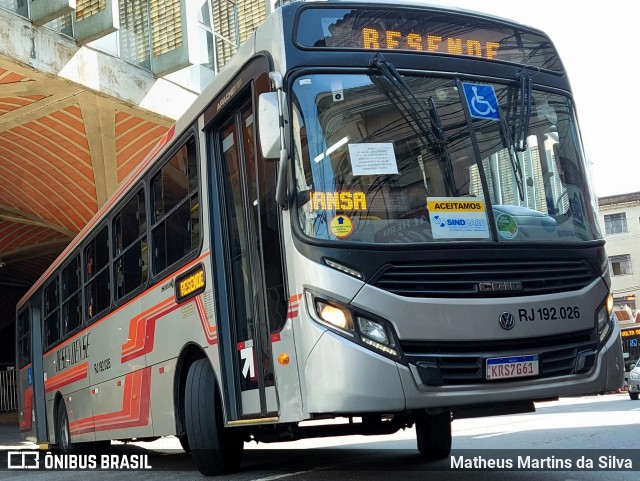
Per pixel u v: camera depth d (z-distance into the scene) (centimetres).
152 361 832
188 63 1747
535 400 574
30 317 1508
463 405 552
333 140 569
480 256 559
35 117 1792
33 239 2853
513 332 545
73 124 1853
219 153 701
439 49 616
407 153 577
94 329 1058
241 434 730
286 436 664
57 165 2070
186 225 750
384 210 557
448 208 569
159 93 1820
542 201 605
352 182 561
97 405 1038
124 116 1828
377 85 589
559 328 562
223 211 692
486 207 579
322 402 524
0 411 2780
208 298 692
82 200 2264
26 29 1507
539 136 625
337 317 529
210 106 703
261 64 604
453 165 582
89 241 1109
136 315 886
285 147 553
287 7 599
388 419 680
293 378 554
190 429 724
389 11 614
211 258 688
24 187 2223
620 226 5084
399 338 526
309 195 555
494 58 634
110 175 2091
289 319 558
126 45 1766
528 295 560
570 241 595
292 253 554
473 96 609
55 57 1566
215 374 683
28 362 1533
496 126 608
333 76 584
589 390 566
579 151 647
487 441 1002
